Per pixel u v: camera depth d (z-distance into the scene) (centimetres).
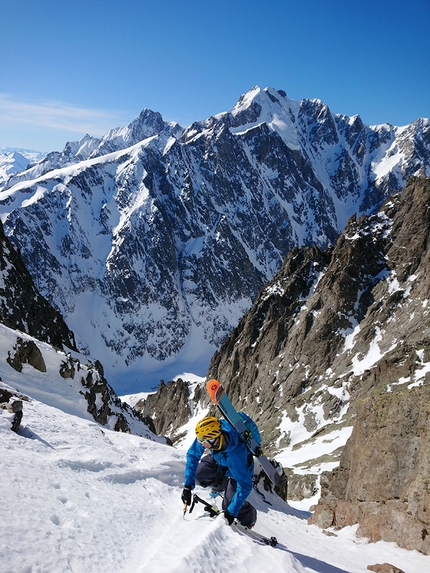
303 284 12381
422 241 10019
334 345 9638
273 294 12925
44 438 702
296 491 4588
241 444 522
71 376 2256
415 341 7744
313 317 10425
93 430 877
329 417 7538
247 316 13562
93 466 634
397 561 751
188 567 391
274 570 463
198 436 517
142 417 4569
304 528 984
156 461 800
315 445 6450
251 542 513
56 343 4091
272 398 9650
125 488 614
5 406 724
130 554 413
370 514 957
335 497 1233
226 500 555
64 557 360
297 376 9556
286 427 7856
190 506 617
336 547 812
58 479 519
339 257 10975
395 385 6625
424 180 11138
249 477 528
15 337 2077
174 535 482
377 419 1090
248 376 11425
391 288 9856
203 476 565
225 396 513
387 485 972
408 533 835
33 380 2031
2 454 527
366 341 9088
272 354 11125
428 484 836
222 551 460
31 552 347
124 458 740
